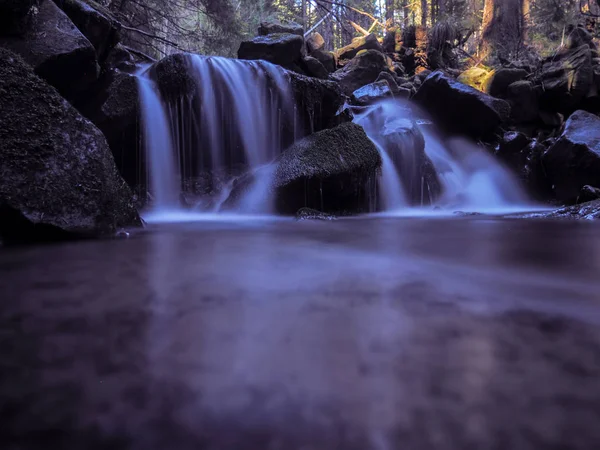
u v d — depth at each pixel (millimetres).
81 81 6148
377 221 6180
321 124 9070
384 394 859
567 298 1649
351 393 865
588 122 10047
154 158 7605
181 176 8008
